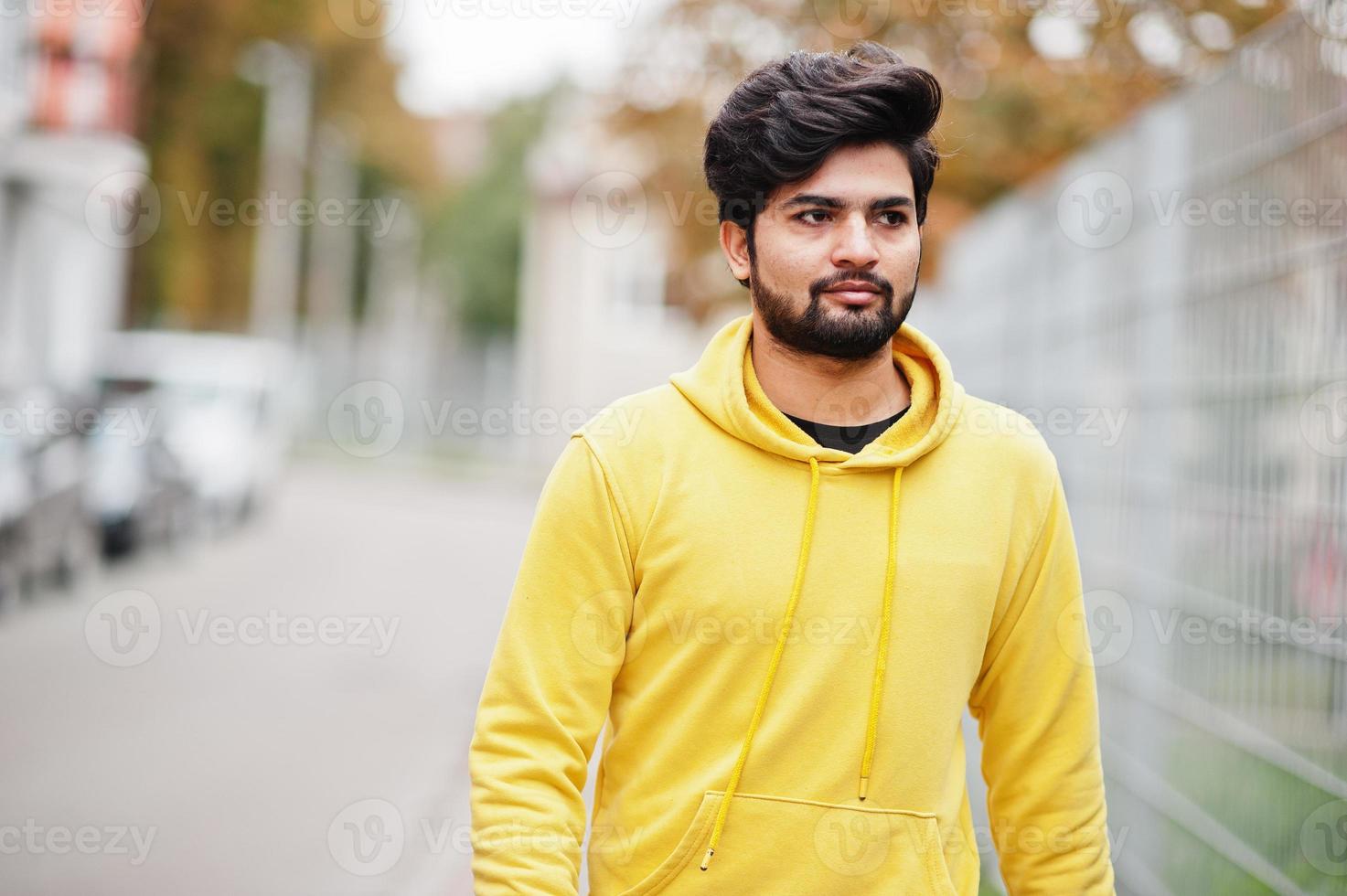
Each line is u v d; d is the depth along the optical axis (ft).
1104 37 29.32
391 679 38.22
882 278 8.24
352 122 155.43
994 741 9.15
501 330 200.13
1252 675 15.10
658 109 40.45
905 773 8.18
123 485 58.13
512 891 7.95
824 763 8.14
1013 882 9.22
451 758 29.89
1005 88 31.99
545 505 8.64
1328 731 13.17
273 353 87.51
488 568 62.90
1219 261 16.85
